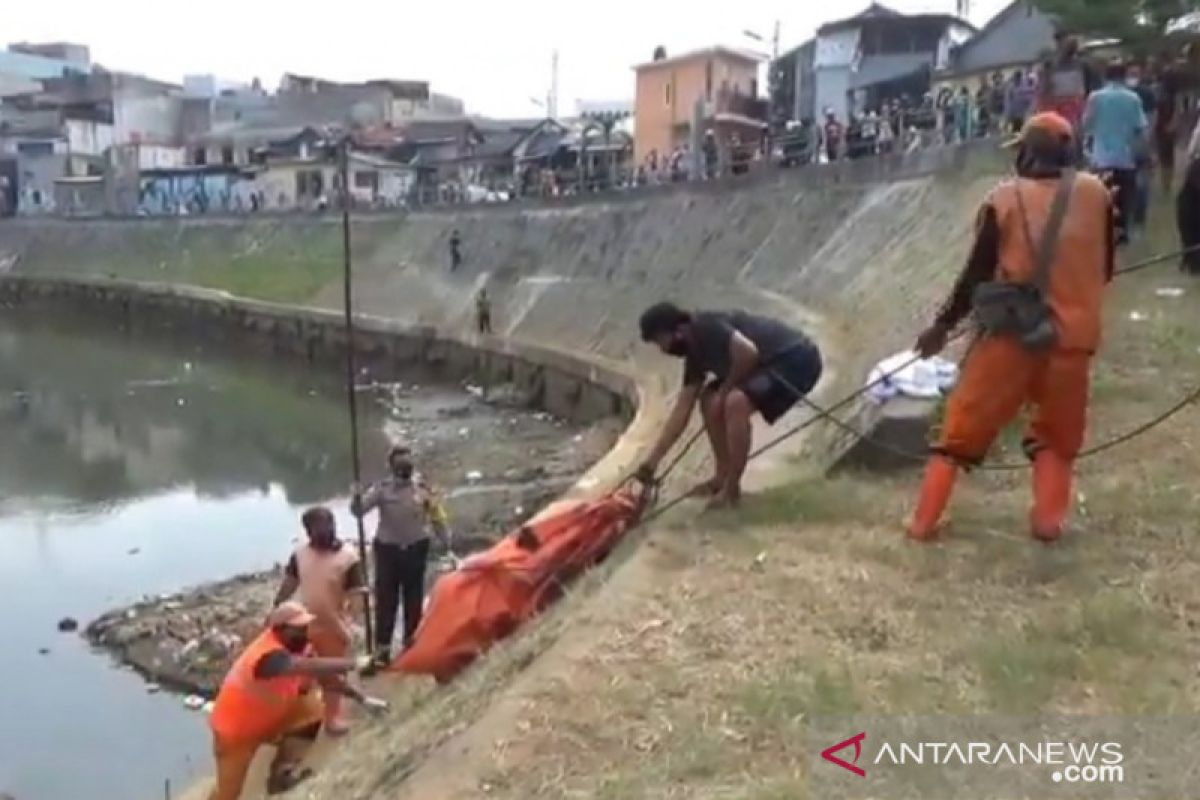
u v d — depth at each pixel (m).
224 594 16.11
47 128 79.38
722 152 39.34
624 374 26.95
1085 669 4.72
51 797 10.60
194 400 35.28
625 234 37.75
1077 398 5.83
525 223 43.31
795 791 4.05
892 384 8.31
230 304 49.34
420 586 9.80
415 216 50.22
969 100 27.62
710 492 7.39
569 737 4.66
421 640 6.78
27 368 42.38
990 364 5.89
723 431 7.17
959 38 48.84
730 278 31.14
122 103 82.19
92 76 83.75
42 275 64.12
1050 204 5.64
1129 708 4.42
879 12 49.25
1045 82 14.62
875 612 5.43
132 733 11.87
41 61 101.06
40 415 32.91
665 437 7.41
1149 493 6.57
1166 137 14.84
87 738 11.79
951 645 5.04
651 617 5.61
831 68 50.31
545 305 38.03
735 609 5.61
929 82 44.12
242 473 25.16
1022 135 5.87
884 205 25.59
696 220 34.81
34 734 11.90
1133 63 16.05
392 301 46.00
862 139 32.09
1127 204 12.08
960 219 19.80
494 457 24.75
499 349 34.94
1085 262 5.64
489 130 73.88
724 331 7.07
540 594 6.93
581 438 25.88
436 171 67.44
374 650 9.48
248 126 80.56
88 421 31.88
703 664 5.10
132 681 13.30
